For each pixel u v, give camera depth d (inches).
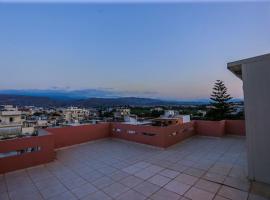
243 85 149.4
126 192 127.6
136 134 293.1
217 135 332.2
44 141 197.2
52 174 165.9
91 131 307.9
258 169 139.9
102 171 171.0
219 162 192.1
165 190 129.2
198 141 305.7
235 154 222.5
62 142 265.3
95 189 133.8
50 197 123.3
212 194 121.5
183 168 175.0
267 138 135.3
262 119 138.0
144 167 179.9
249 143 145.6
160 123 463.8
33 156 187.3
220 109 866.1
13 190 134.9
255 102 142.0
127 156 221.0
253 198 115.3
